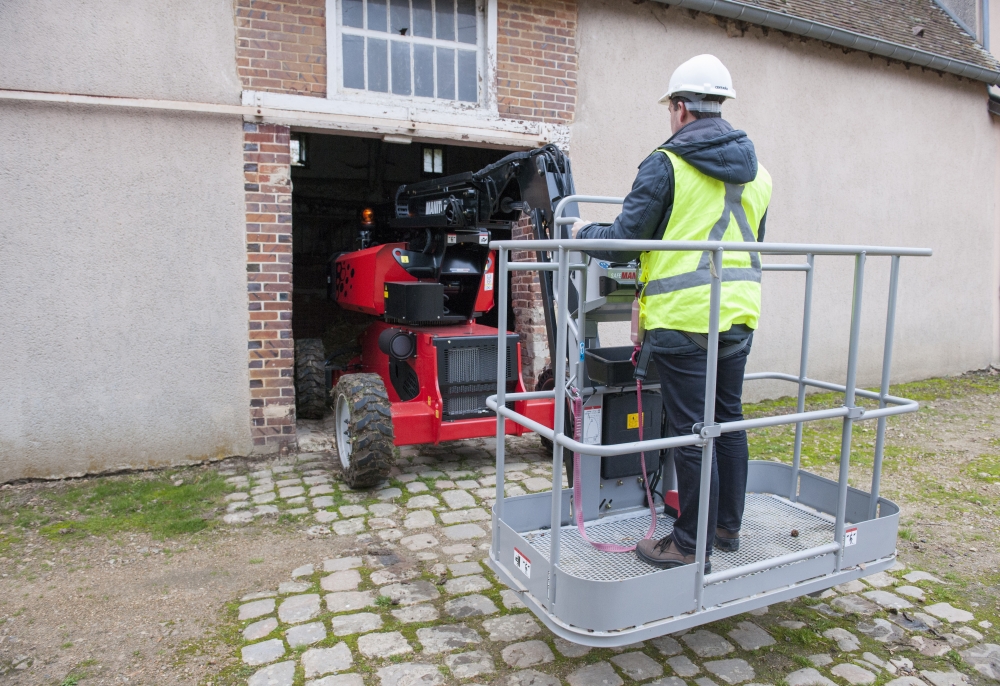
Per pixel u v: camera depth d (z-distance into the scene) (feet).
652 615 7.11
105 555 11.28
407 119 16.67
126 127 14.46
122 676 8.11
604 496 10.26
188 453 15.52
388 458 13.78
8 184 13.75
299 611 9.52
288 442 16.28
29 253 13.99
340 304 20.88
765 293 22.75
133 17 14.34
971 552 11.77
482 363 15.19
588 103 19.26
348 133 16.52
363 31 16.55
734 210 7.81
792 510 10.43
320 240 33.45
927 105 26.08
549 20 18.42
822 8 23.68
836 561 8.33
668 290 7.66
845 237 24.54
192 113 14.89
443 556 11.26
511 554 8.32
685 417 7.84
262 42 15.37
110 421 14.84
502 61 17.93
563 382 7.19
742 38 21.59
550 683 7.91
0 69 13.56
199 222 15.15
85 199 14.29
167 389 15.21
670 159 7.56
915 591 10.30
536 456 16.80
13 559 11.11
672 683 7.93
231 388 15.71
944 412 22.22
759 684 7.94
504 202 14.60
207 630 9.08
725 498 8.59
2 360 13.98
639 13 19.81
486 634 8.95
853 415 8.11
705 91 7.76
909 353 26.99
